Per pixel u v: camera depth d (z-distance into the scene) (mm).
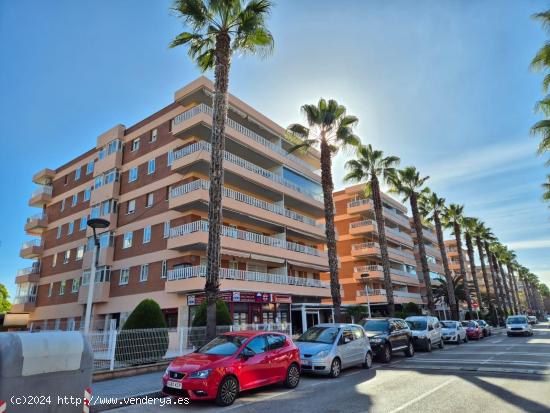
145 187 29438
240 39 16812
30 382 5922
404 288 54344
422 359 16391
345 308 36000
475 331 29734
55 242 37344
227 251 25781
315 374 12406
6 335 6023
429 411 7418
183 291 23938
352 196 49406
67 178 38938
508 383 9922
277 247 29391
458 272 81500
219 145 14805
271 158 31734
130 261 28656
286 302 26469
